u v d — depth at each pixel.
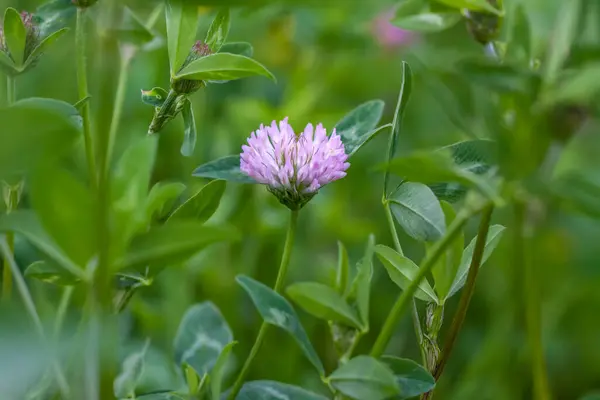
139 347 0.43
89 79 0.50
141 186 0.34
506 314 0.52
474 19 0.40
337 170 0.38
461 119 0.39
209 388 0.37
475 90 0.38
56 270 0.36
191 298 0.51
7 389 0.33
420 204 0.36
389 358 0.36
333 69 0.68
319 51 0.67
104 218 0.33
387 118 0.70
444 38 0.51
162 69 0.53
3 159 0.32
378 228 0.60
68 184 0.32
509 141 0.36
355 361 0.35
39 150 0.32
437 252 0.35
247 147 0.38
